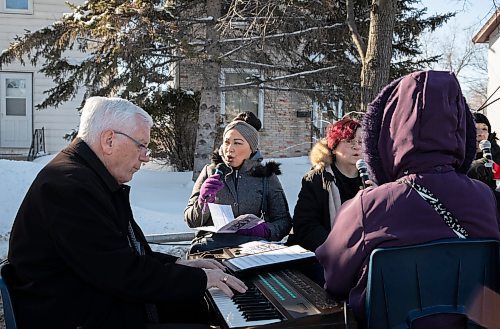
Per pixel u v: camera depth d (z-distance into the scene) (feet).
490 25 45.50
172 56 35.53
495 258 5.88
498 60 46.29
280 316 6.06
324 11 35.96
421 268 5.74
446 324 5.80
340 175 10.70
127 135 7.13
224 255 9.20
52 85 51.93
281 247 9.37
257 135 12.04
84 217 6.33
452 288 5.82
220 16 35.76
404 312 5.74
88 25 31.27
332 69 37.45
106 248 6.38
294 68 39.32
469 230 5.79
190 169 44.68
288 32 35.68
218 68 35.99
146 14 31.04
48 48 35.99
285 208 11.89
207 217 11.28
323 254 6.37
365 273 5.85
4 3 51.11
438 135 5.88
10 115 51.85
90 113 7.20
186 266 7.06
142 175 40.14
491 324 5.93
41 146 51.11
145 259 6.68
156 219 27.40
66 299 6.42
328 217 10.46
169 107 41.06
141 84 34.65
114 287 6.36
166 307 8.45
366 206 5.96
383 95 6.34
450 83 6.00
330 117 40.65
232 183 11.66
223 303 6.64
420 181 5.88
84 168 6.79
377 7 27.91
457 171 6.23
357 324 5.79
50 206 6.31
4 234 25.11
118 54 31.14
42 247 6.36
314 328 5.81
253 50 36.14
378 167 6.29
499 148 13.21
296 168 44.62
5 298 6.18
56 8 52.19
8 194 28.35
